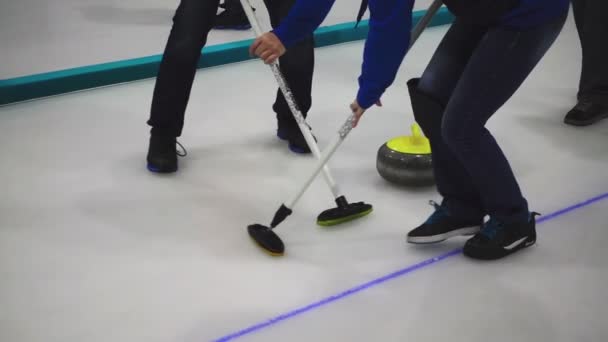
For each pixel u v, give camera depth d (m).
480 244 2.41
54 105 3.76
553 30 2.11
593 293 2.27
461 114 2.14
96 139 3.35
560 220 2.69
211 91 3.94
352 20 5.11
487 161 2.23
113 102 3.81
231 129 3.46
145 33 4.80
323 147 3.26
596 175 3.03
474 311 2.19
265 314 2.17
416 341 2.06
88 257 2.44
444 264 2.42
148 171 3.04
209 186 2.92
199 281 2.32
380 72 2.08
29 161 3.11
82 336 2.07
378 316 2.16
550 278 2.35
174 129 2.98
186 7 2.82
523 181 2.97
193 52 2.83
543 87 4.03
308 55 2.99
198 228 2.62
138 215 2.70
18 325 2.11
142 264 2.41
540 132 3.45
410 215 2.72
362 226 2.65
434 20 5.14
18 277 2.32
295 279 2.34
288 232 2.60
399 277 2.35
